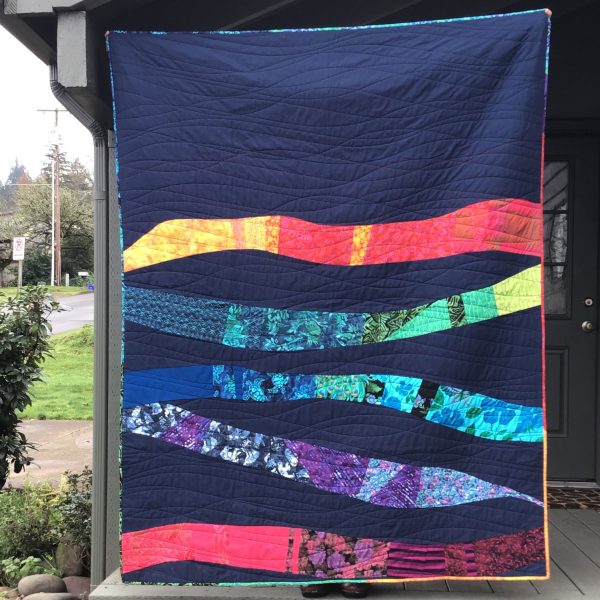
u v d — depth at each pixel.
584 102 3.84
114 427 2.93
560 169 4.03
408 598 2.42
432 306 2.41
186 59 2.50
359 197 2.44
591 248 4.00
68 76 2.50
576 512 3.40
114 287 2.95
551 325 4.02
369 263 2.44
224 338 2.46
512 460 2.38
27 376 4.78
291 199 2.46
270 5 2.76
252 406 2.45
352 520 2.41
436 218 2.41
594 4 3.77
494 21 2.40
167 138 2.49
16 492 4.46
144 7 2.71
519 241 2.38
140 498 2.46
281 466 2.44
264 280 2.46
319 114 2.46
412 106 2.42
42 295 4.90
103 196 2.95
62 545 3.52
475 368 2.39
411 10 3.36
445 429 2.39
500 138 2.38
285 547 2.42
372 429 2.42
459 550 2.38
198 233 2.48
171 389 2.46
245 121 2.48
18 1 2.44
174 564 2.45
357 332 2.43
